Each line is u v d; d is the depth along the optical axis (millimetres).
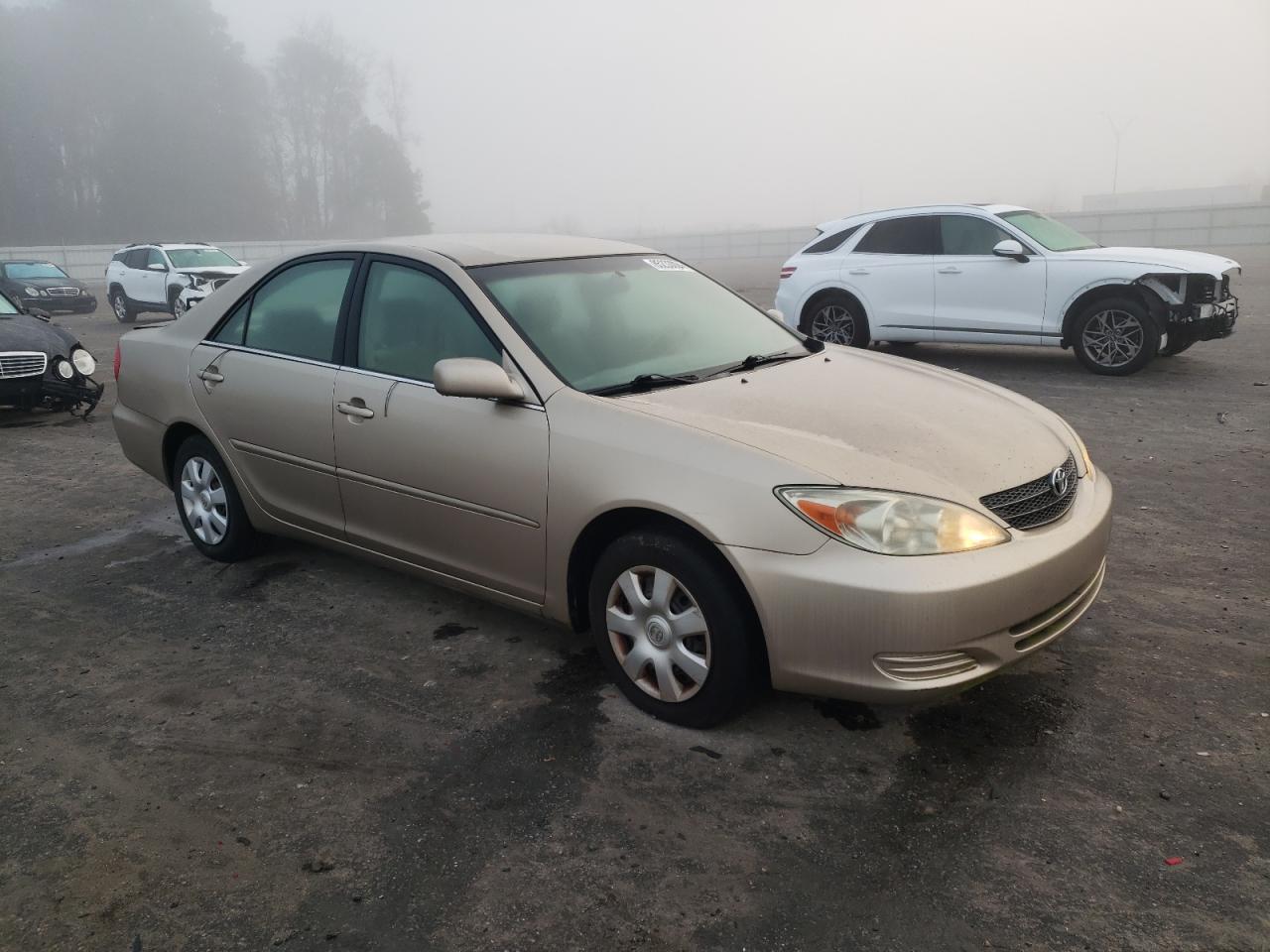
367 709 3451
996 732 3135
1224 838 2586
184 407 4730
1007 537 2889
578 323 3732
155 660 3900
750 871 2537
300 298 4328
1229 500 5445
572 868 2572
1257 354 10320
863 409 3348
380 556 4074
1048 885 2441
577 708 3383
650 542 3098
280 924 2408
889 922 2338
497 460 3439
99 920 2447
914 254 10305
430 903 2463
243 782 3021
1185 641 3727
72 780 3064
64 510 6055
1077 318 9422
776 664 2895
